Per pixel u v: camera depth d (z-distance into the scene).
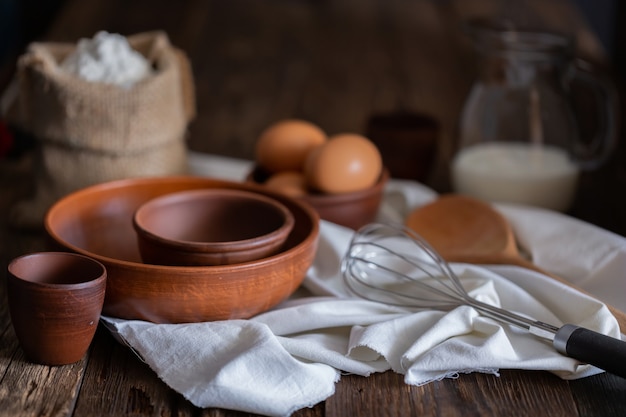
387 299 0.82
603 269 0.85
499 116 0.99
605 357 0.72
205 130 1.17
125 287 0.75
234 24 1.56
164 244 0.77
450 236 0.89
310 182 0.89
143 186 0.88
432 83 1.33
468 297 0.78
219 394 0.71
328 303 0.78
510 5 1.71
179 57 0.99
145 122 0.92
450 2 1.75
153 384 0.74
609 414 0.72
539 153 0.99
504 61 0.98
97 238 0.86
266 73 1.35
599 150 1.01
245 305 0.77
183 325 0.75
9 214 0.97
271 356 0.73
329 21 1.61
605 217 0.99
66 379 0.74
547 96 0.98
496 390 0.74
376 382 0.74
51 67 0.91
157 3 1.64
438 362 0.73
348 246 0.84
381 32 1.55
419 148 1.02
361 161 0.89
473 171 0.98
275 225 0.82
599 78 0.99
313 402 0.72
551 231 0.89
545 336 0.76
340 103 1.25
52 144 0.93
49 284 0.72
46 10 2.03
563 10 1.66
